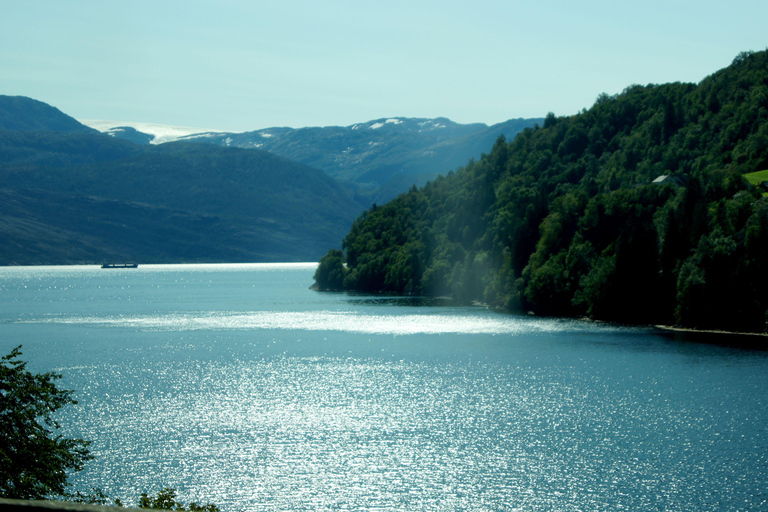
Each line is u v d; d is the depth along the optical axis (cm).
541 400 10450
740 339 16050
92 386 11675
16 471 3484
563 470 7506
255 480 7294
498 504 6694
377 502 6756
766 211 17550
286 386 11662
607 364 13212
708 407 9819
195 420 9450
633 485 7069
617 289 19875
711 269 17488
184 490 7012
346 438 8662
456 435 8769
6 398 3628
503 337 17262
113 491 6962
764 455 7812
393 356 14675
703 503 6619
